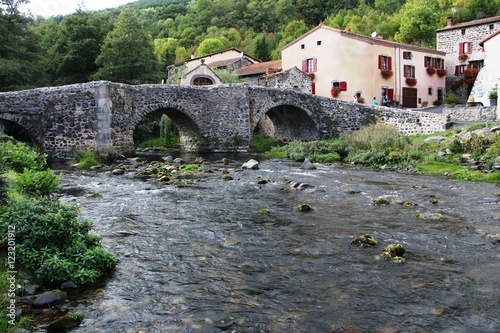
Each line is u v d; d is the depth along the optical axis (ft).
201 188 49.47
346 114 109.40
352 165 72.90
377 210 37.22
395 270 22.97
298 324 17.24
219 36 276.21
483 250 26.22
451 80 150.71
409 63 138.10
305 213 36.27
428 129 96.48
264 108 103.96
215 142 101.81
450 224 32.24
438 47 154.30
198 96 99.96
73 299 19.33
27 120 79.87
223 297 19.76
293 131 117.29
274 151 98.27
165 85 94.58
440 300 19.31
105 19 156.87
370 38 130.62
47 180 33.83
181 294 20.07
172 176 59.88
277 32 274.57
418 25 175.01
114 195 45.06
